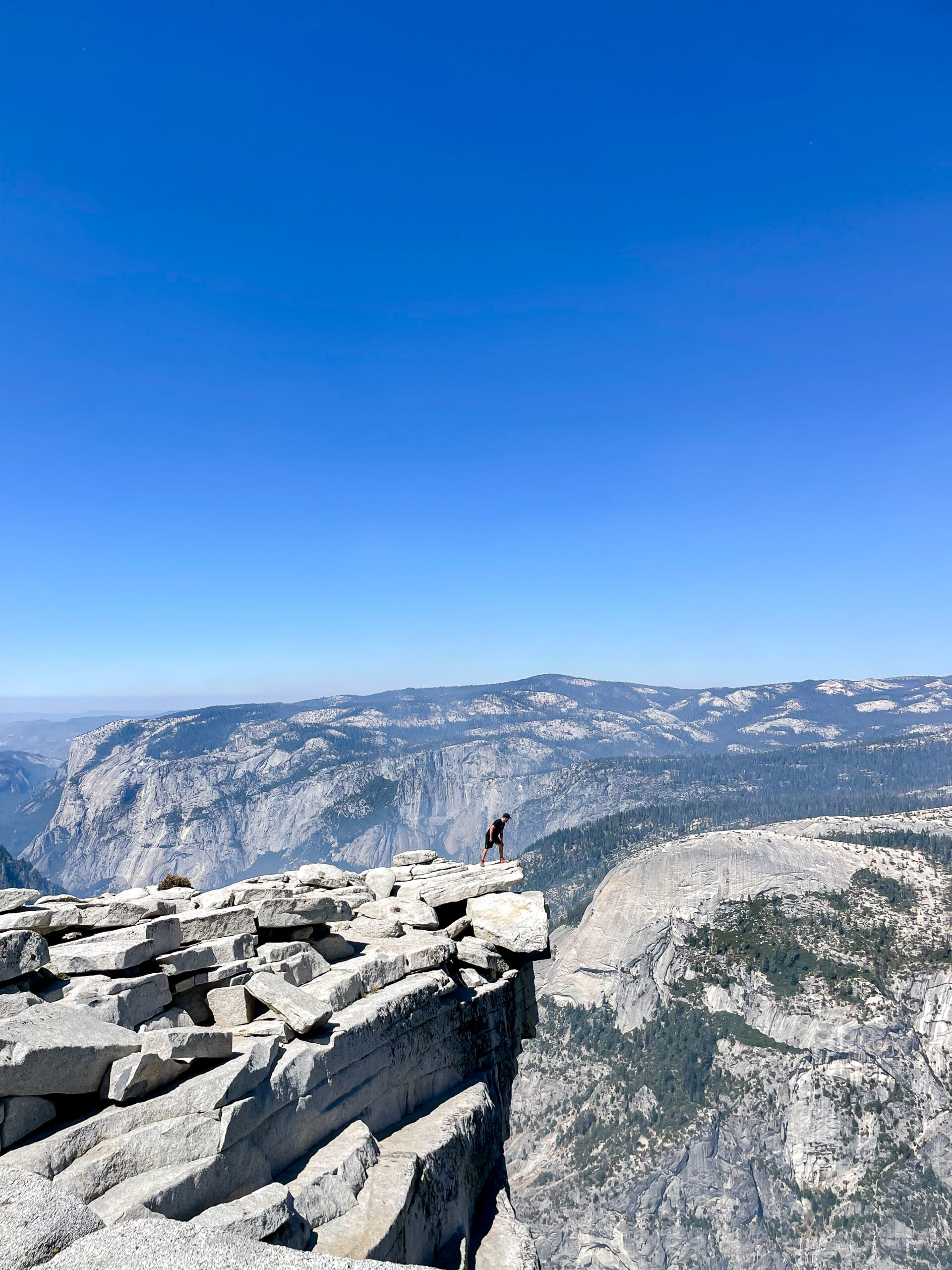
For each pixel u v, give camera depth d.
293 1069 10.67
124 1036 9.28
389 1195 10.09
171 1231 6.72
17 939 9.97
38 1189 6.93
